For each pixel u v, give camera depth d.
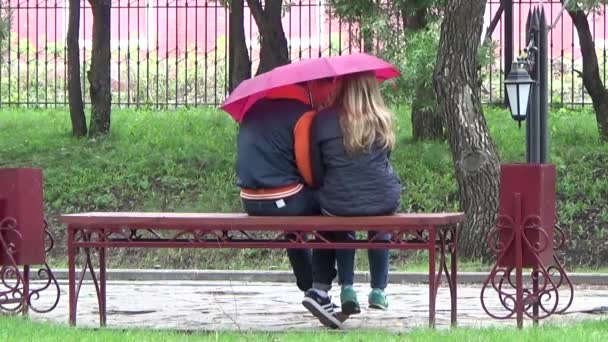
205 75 37.16
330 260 13.53
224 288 21.66
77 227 13.06
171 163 30.64
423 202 28.30
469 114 25.41
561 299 19.12
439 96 25.75
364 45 29.89
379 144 12.84
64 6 38.75
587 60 31.41
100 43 32.75
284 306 17.48
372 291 13.68
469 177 25.23
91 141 32.25
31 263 14.34
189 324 14.49
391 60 28.05
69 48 33.00
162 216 12.91
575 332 11.92
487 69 36.44
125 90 40.59
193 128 33.50
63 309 16.73
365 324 14.38
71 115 33.16
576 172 29.45
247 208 13.28
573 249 26.52
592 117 33.97
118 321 14.92
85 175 30.02
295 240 12.80
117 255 26.42
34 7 38.47
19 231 14.16
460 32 25.31
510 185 13.04
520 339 11.37
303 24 40.41
